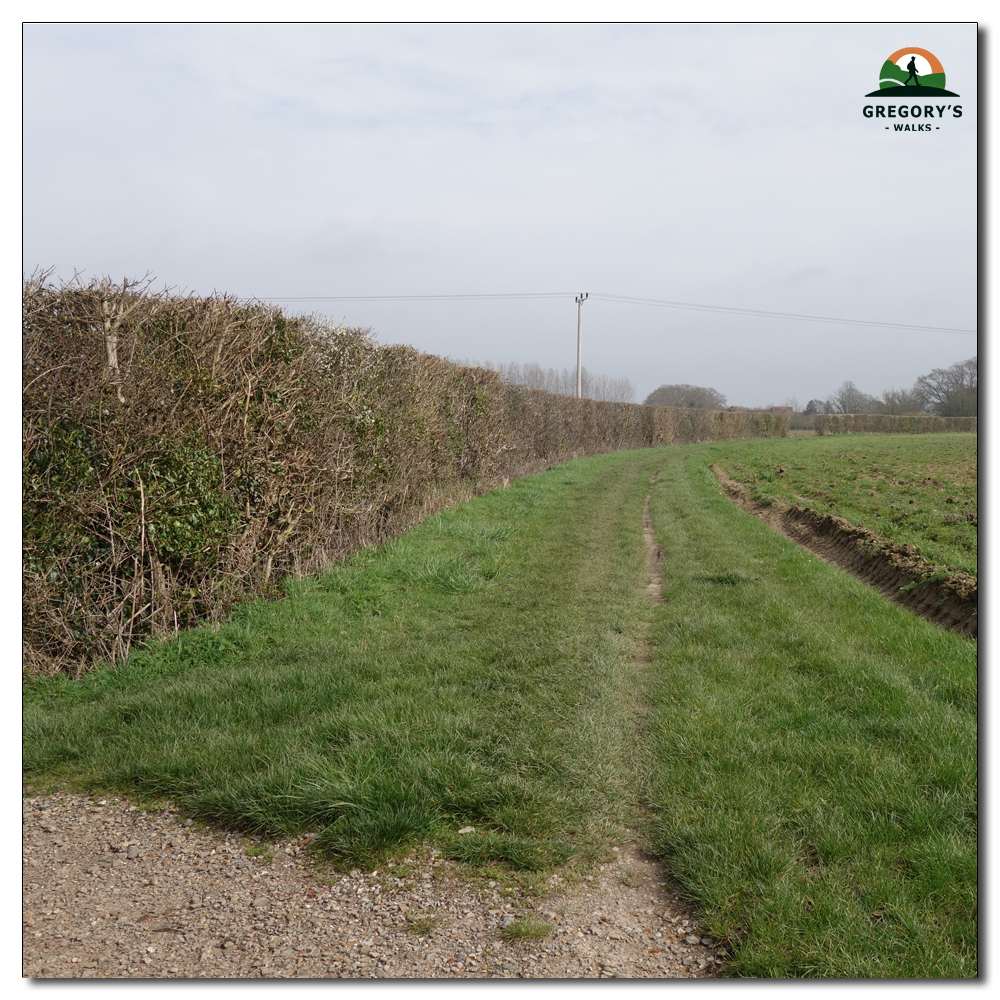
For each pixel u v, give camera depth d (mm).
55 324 5293
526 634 6484
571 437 27859
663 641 6316
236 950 2664
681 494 17016
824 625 6434
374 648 6078
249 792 3650
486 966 2574
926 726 4172
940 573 7406
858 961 2502
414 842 3365
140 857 3311
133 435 5605
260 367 7125
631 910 2926
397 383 10797
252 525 7031
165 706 4695
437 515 11820
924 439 48812
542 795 3662
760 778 3766
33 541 5160
